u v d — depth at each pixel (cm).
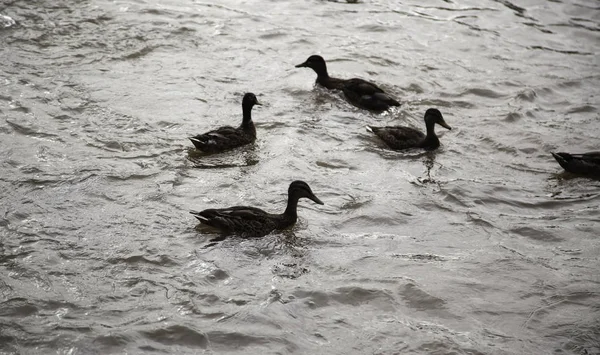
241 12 2450
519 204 1544
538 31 2514
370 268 1287
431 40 2373
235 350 1084
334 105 1931
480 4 2712
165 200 1441
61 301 1151
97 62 2011
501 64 2244
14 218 1345
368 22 2464
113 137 1661
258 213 1362
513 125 1895
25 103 1764
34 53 2020
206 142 1627
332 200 1496
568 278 1295
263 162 1622
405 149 1742
